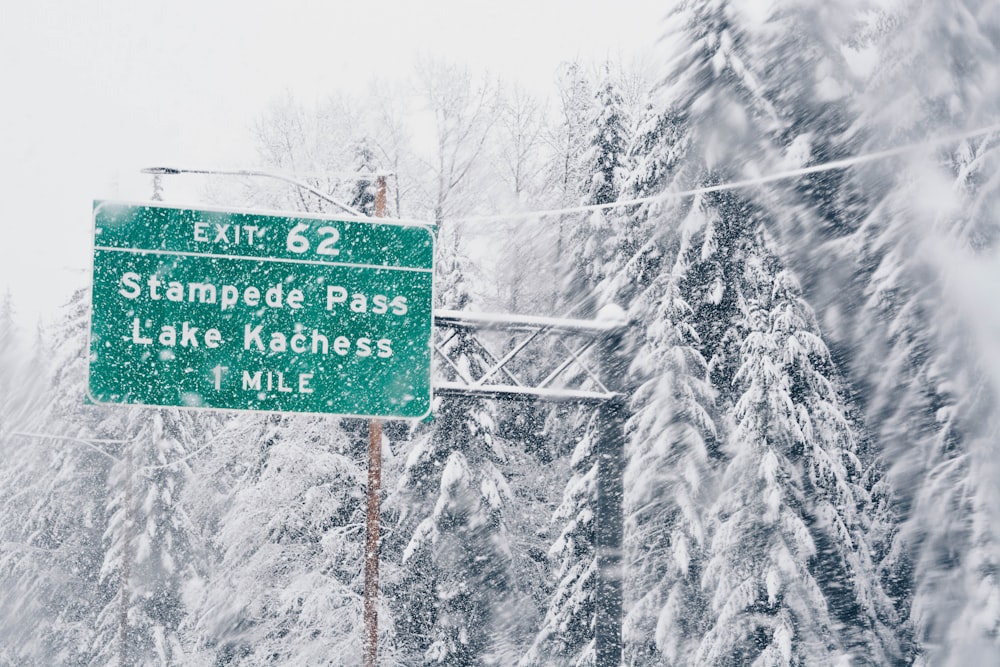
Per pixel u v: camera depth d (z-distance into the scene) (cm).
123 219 1246
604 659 1349
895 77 1998
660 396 2122
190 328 1249
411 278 1302
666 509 2162
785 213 2128
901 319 1977
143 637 3578
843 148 2078
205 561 3691
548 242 3566
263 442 2845
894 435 2019
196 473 3456
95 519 3994
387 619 2586
